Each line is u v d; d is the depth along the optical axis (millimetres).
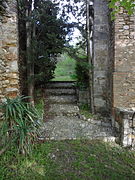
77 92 5895
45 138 3414
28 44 4746
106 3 4930
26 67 4906
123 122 3322
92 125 4324
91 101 5031
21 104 2920
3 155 2629
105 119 4609
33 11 4672
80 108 5445
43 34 5180
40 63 5102
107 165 2723
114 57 4176
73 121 4582
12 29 3518
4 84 3510
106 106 5156
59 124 4332
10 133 2721
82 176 2443
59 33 5180
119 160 2900
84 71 5652
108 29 4957
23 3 4719
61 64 10961
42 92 6184
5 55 3506
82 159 2814
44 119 4625
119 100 4168
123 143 3316
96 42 5074
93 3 5055
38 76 4961
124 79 4148
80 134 3729
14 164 2564
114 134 3754
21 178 2311
